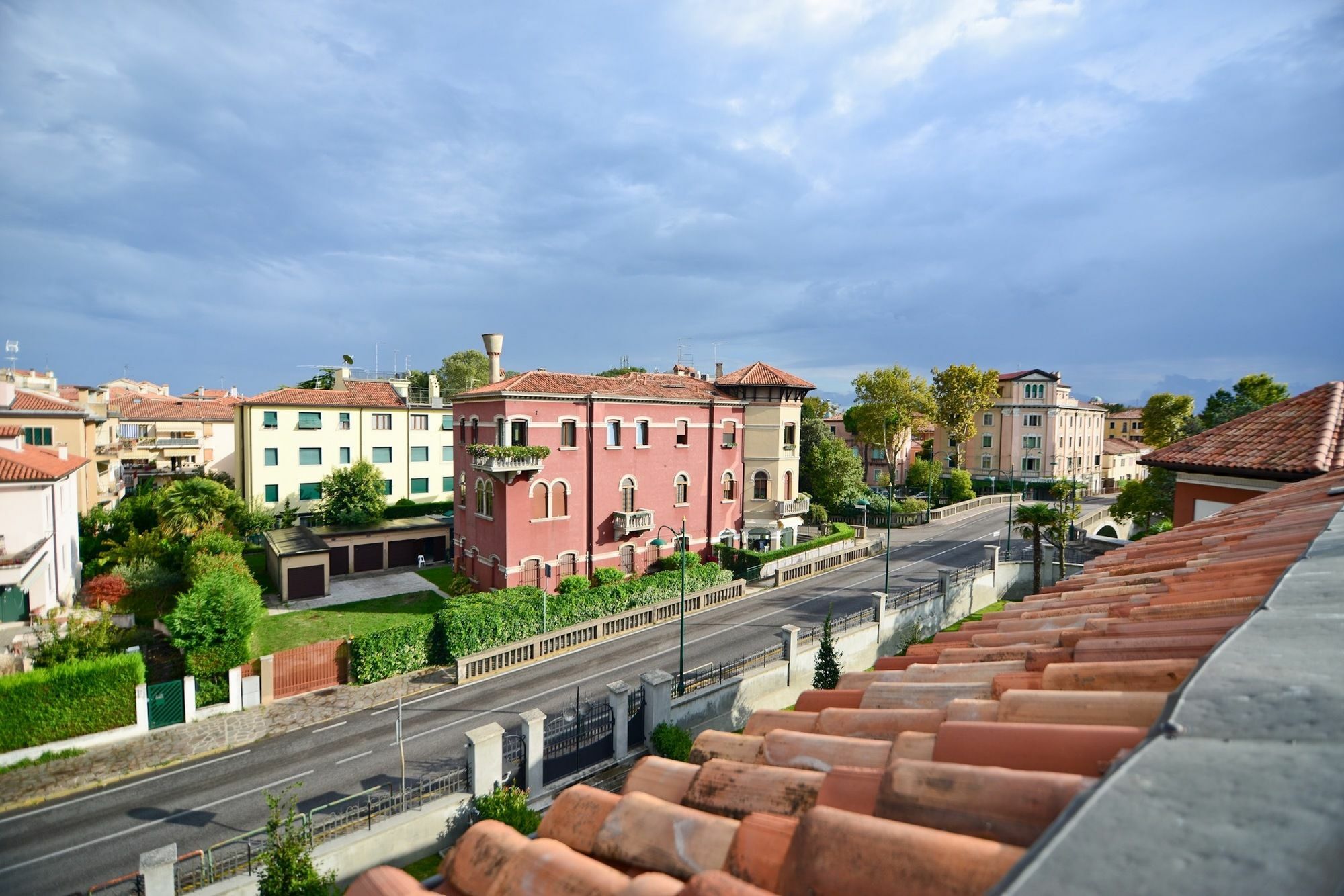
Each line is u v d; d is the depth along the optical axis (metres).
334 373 68.38
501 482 36.22
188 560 36.16
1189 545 8.10
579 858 3.21
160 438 66.75
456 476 42.16
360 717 24.78
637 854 3.33
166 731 23.58
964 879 2.14
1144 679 3.58
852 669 29.41
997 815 2.45
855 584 41.84
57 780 20.59
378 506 50.22
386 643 27.92
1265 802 1.53
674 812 3.42
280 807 19.08
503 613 30.16
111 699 22.91
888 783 2.83
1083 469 84.69
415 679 28.02
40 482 30.62
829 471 62.84
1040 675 4.37
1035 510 37.34
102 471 56.75
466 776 18.70
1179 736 2.02
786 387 47.12
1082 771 2.65
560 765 19.91
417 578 43.44
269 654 30.33
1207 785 1.67
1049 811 2.33
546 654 30.62
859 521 62.09
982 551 50.00
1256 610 3.23
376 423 56.44
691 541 45.00
